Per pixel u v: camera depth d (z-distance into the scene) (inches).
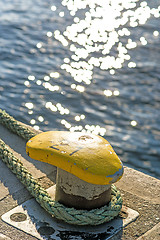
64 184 119.8
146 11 651.5
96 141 121.7
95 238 114.3
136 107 380.8
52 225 118.3
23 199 128.9
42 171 146.1
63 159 114.7
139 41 529.0
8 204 126.4
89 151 116.4
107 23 594.2
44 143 120.6
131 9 660.1
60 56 484.4
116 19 611.2
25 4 676.1
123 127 353.4
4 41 524.4
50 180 141.3
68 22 602.9
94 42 524.7
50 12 642.2
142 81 426.3
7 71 442.6
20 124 172.7
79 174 113.5
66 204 121.2
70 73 440.1
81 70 447.5
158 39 536.4
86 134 125.2
